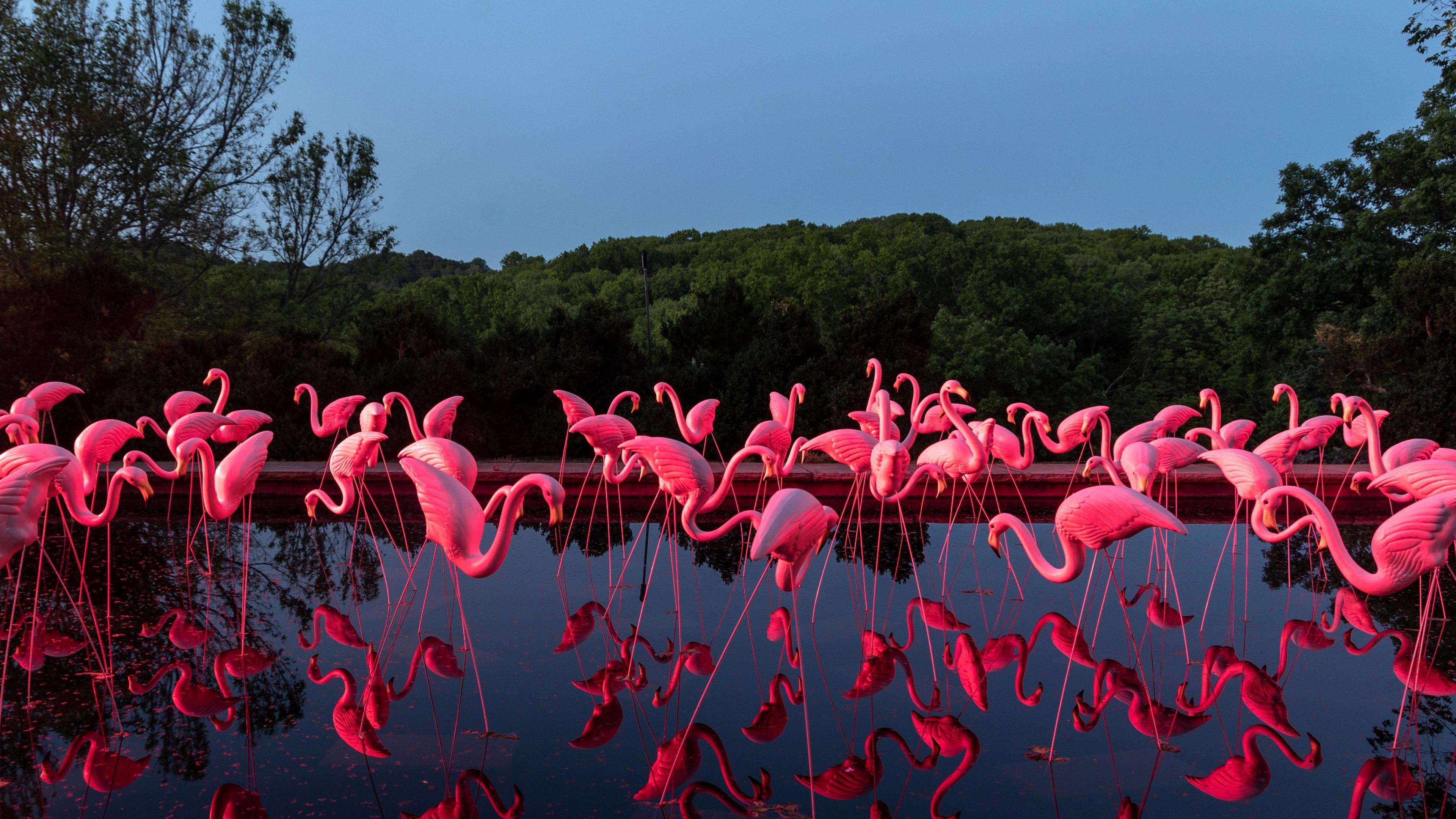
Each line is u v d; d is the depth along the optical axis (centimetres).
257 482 944
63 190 1656
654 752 356
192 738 366
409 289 2888
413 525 824
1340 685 433
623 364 1451
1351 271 1744
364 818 302
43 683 425
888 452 602
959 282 2983
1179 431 2328
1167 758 353
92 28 1675
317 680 432
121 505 900
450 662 459
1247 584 627
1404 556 395
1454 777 337
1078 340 3094
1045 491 955
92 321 1404
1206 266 4062
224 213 1877
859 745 365
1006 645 493
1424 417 1190
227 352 1385
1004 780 334
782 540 439
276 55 1931
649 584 624
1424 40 1546
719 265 5775
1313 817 306
